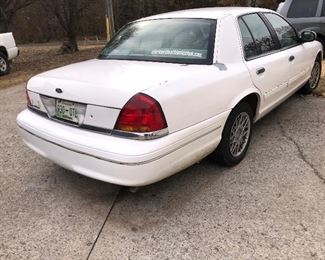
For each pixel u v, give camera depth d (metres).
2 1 15.39
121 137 2.88
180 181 3.74
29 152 4.62
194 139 3.18
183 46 3.69
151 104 2.83
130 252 2.80
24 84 9.57
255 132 4.93
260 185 3.62
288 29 5.12
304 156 4.17
